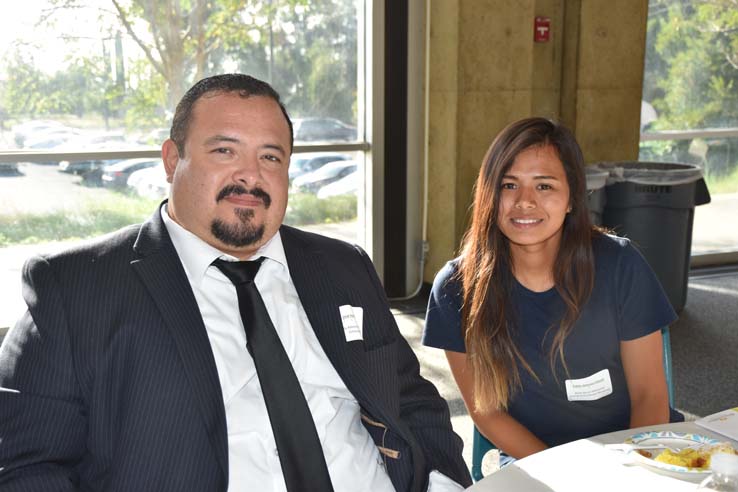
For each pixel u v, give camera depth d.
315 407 1.49
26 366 1.25
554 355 1.80
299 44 4.34
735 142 5.48
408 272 4.86
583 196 1.81
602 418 1.84
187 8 4.05
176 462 1.29
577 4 4.66
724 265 5.68
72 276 1.34
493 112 4.58
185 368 1.32
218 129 1.40
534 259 1.82
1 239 3.92
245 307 1.43
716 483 1.19
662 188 4.21
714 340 4.08
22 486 1.19
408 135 4.66
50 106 3.88
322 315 1.56
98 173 4.04
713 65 5.28
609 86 4.81
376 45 4.46
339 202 4.63
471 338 1.83
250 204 1.41
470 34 4.44
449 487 1.52
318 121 4.48
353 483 1.47
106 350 1.29
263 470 1.38
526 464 1.29
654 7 5.05
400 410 1.61
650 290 1.83
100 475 1.31
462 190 4.62
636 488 1.20
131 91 4.02
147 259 1.39
